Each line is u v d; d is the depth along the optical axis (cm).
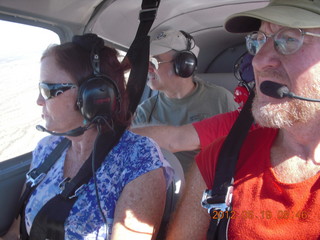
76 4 180
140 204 129
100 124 133
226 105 253
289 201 100
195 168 133
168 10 248
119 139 143
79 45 137
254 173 111
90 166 139
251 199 108
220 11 276
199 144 194
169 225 138
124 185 132
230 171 114
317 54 91
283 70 97
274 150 111
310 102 94
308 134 100
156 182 132
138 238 128
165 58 246
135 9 219
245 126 121
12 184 185
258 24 119
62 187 140
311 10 94
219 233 111
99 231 131
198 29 312
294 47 94
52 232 135
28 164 196
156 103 279
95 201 133
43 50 139
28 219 145
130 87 163
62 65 132
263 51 102
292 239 98
